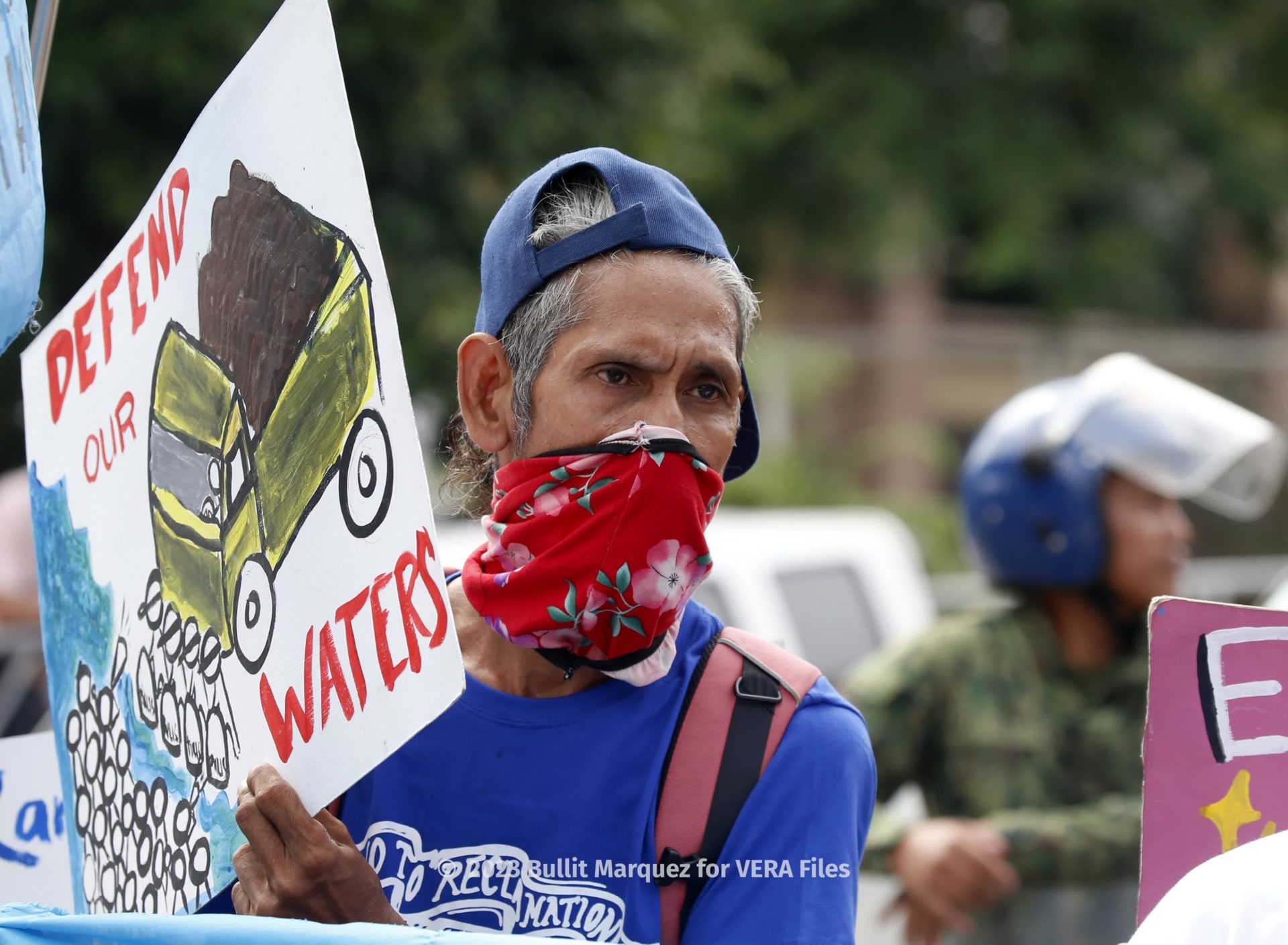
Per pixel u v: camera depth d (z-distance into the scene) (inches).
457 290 809.5
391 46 780.0
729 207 1355.8
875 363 1327.5
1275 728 166.7
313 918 169.6
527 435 189.6
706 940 177.6
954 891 362.6
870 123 1293.1
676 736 185.3
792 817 181.2
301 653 172.7
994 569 403.5
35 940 176.2
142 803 205.3
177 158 201.5
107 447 220.2
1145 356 1280.8
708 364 183.9
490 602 184.5
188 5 730.8
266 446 181.0
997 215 1326.3
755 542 623.2
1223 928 132.3
